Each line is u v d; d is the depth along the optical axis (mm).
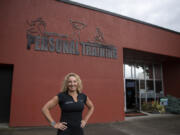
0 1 5461
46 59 5848
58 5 6348
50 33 6027
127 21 7965
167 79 10781
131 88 9516
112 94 6957
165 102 9695
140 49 8156
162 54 8977
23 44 5586
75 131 2109
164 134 5188
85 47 6645
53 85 5828
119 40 7566
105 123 6465
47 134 4715
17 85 5344
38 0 6020
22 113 5289
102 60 6957
